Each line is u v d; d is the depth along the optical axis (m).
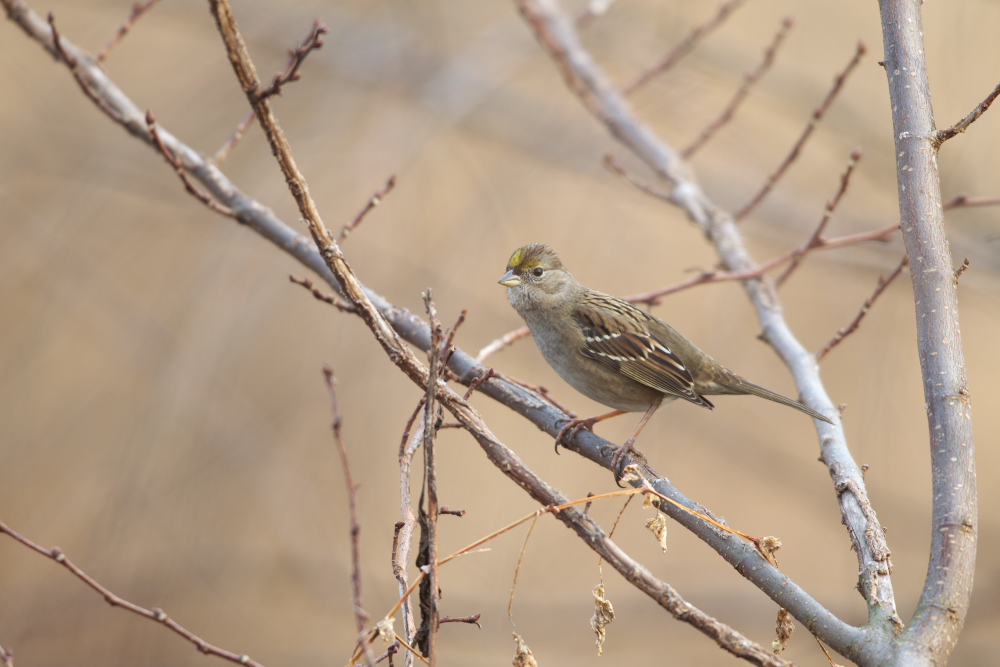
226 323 11.43
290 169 5.04
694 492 15.80
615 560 4.82
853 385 14.61
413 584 4.79
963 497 4.89
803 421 14.61
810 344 14.88
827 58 15.81
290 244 8.16
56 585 12.13
